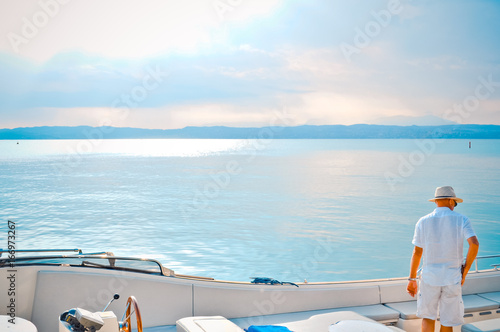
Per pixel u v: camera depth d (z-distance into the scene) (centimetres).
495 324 346
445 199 351
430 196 2569
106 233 1533
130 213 1983
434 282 344
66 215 1892
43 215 1883
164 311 370
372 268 1151
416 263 362
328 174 3838
